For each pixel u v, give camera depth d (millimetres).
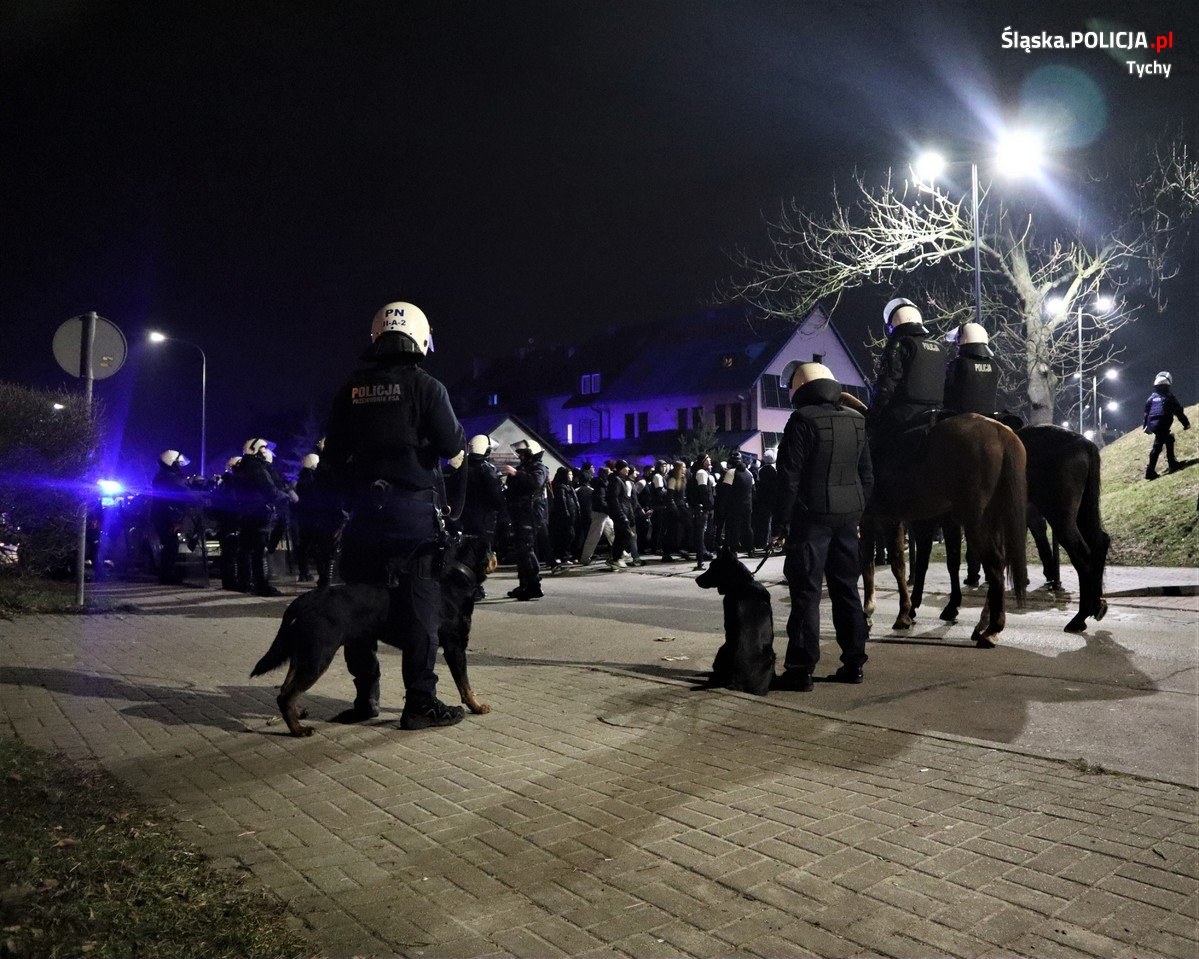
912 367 8406
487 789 4391
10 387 10938
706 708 5879
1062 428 8891
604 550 21547
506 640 9211
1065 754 4859
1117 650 7773
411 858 3598
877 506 8594
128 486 19406
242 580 13938
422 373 5582
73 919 2949
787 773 4527
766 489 19188
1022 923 2990
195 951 2818
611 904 3193
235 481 13539
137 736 5375
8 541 11219
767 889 3273
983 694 6262
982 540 7930
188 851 3623
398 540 5508
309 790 4410
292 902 3217
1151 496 15961
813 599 6516
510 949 2902
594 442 62031
